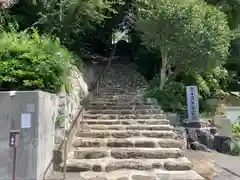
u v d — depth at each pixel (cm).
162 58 771
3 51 439
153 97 744
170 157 458
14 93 368
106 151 458
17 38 493
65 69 482
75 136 518
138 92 785
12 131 339
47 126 404
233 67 1061
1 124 366
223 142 661
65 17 727
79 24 809
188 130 657
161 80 773
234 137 752
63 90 474
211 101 845
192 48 719
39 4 711
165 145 489
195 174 410
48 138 409
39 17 709
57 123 453
